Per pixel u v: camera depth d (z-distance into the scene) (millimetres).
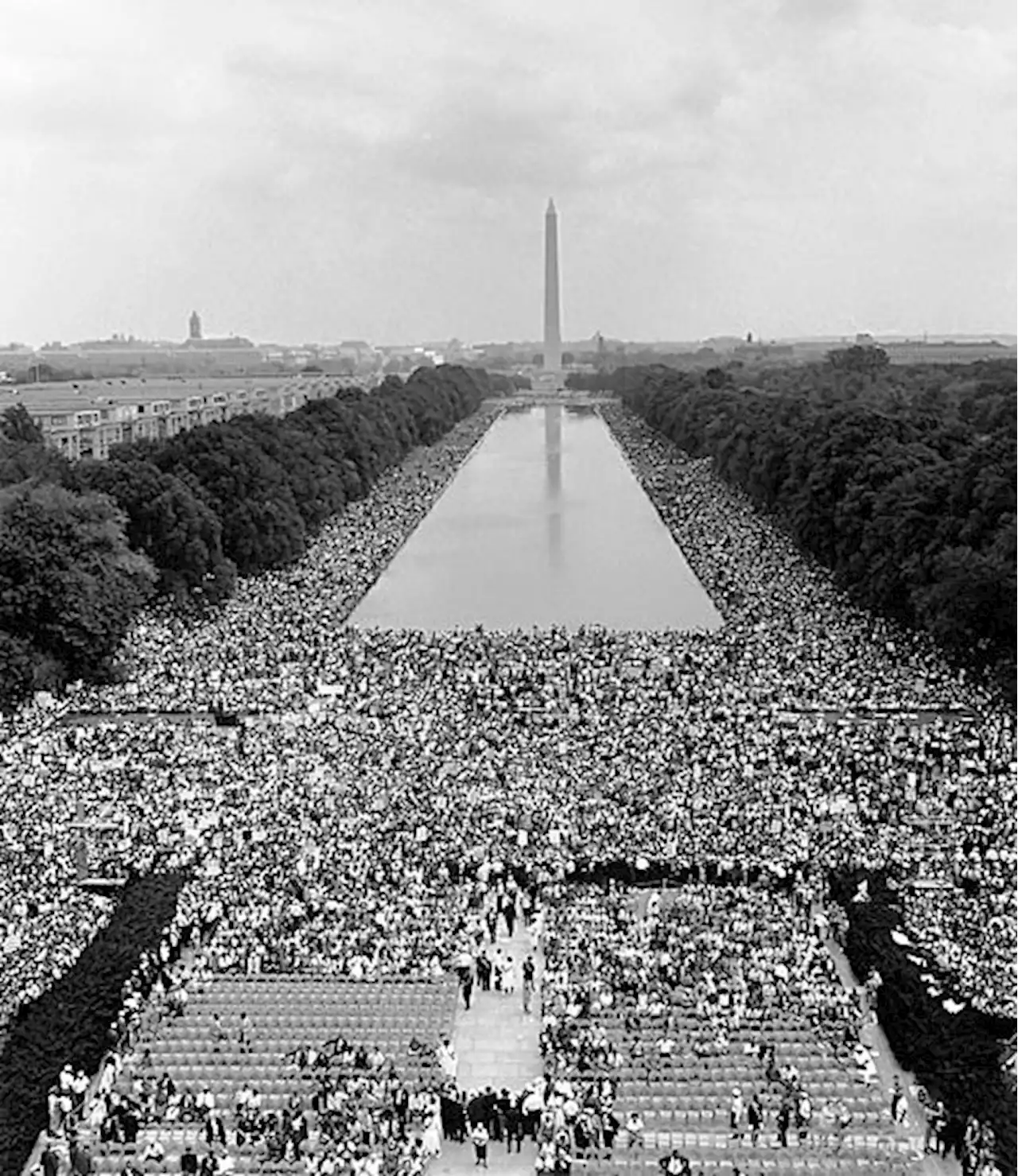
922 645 168125
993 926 92375
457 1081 79500
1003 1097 74250
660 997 85562
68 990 85875
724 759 124688
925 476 186750
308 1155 72000
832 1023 83000
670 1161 70625
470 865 103375
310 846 105625
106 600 161250
